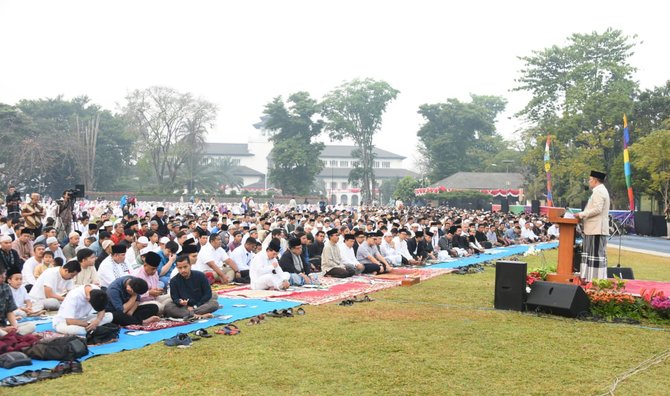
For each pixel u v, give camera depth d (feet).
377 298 41.39
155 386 21.68
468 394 21.16
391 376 23.13
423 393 21.24
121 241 46.16
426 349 27.22
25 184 255.29
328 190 394.52
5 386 21.33
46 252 39.22
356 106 293.23
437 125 290.15
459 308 37.55
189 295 34.04
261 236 60.49
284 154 268.21
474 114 282.36
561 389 21.74
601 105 159.74
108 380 22.27
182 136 261.44
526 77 187.32
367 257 55.98
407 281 48.37
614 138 159.63
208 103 262.88
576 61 180.24
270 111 273.54
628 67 169.99
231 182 329.93
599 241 38.11
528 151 201.87
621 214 130.41
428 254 68.85
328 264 53.01
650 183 132.16
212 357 25.54
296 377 22.89
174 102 259.39
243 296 41.29
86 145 257.14
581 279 37.78
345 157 422.41
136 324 31.37
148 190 269.03
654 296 34.30
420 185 265.54
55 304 35.63
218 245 48.29
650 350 27.37
